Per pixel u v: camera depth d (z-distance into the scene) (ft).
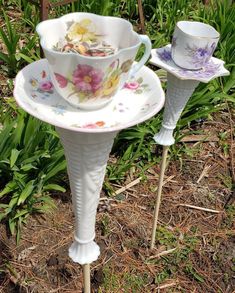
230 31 3.02
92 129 0.88
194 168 2.58
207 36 1.47
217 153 2.70
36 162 2.13
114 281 1.97
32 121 2.07
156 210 1.95
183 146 2.68
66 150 1.03
